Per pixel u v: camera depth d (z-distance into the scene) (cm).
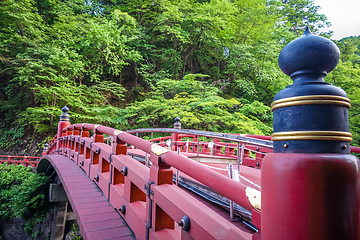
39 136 1523
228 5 1562
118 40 1382
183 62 1848
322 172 76
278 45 1580
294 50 92
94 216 278
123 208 264
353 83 1570
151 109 1416
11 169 1123
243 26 1708
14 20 1256
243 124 1200
